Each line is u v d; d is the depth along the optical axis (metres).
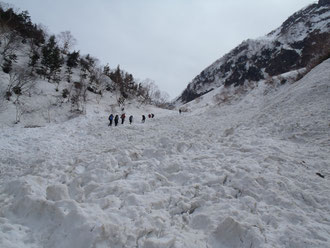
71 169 6.92
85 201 4.90
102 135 17.50
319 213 4.43
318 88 14.67
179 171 6.69
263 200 4.88
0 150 12.31
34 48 45.44
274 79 36.66
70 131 18.77
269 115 14.49
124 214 4.21
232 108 31.31
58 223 3.60
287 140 9.61
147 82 75.38
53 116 29.42
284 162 6.75
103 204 4.53
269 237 3.69
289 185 5.30
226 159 7.52
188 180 6.16
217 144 9.86
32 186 4.66
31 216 3.77
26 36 49.53
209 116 28.89
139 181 5.70
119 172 6.54
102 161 7.02
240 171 5.94
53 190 4.54
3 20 42.88
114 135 17.27
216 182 5.80
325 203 4.75
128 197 4.82
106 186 5.34
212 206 4.73
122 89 49.97
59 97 34.19
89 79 49.03
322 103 12.45
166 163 7.36
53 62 40.44
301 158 7.29
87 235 3.25
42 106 30.41
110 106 39.28
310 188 5.39
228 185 5.62
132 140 13.83
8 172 8.32
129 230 3.61
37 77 37.97
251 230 3.73
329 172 6.30
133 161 7.57
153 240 3.38
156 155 8.36
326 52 27.12
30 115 27.64
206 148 9.43
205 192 5.32
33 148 13.01
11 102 27.56
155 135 14.62
